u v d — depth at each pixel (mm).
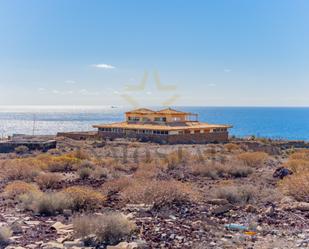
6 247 10008
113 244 10398
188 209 14570
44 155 34562
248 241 10773
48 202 14070
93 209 14617
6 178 22438
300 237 11188
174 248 10070
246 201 16406
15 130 144375
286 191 17766
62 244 10328
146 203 15094
